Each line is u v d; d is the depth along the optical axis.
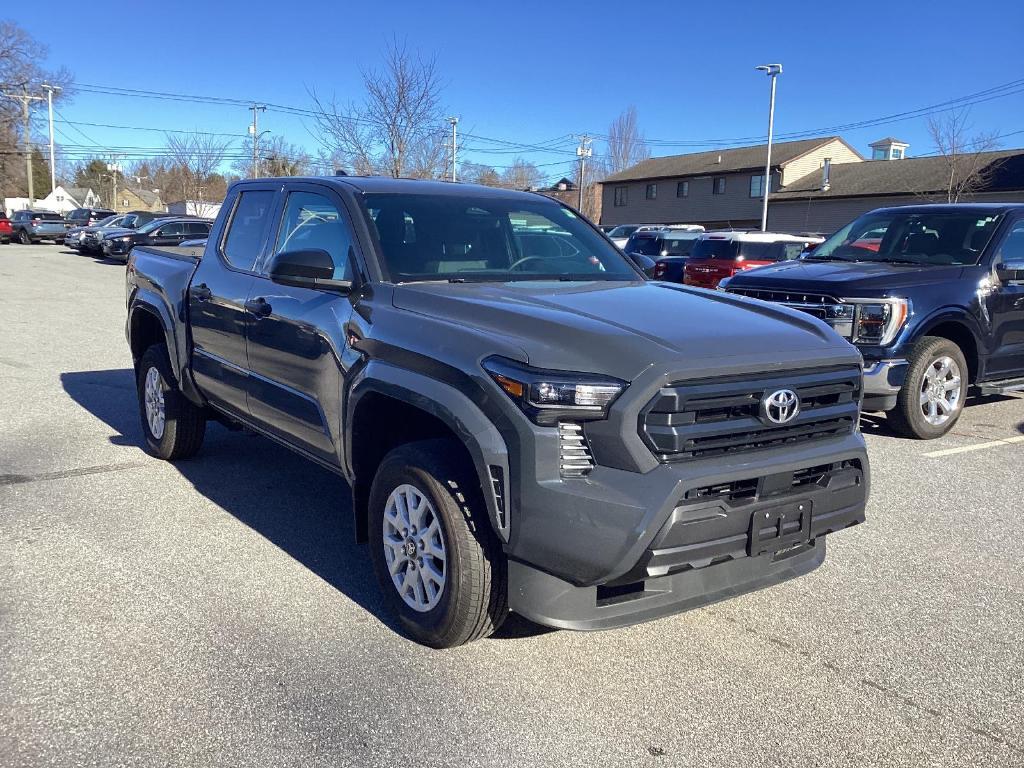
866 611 4.16
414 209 4.55
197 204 56.56
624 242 25.75
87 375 9.51
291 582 4.30
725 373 3.20
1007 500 5.86
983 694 3.43
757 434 3.30
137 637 3.70
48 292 18.56
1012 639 3.90
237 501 5.48
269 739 3.01
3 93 61.69
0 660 3.48
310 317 4.29
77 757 2.88
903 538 5.13
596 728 3.14
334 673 3.46
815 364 3.46
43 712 3.13
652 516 3.00
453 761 2.92
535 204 5.14
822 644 3.82
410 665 3.53
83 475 5.95
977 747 3.08
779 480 3.30
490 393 3.20
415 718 3.16
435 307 3.72
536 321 3.38
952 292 7.32
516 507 3.14
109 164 105.12
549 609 3.24
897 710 3.31
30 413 7.70
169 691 3.29
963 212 8.11
